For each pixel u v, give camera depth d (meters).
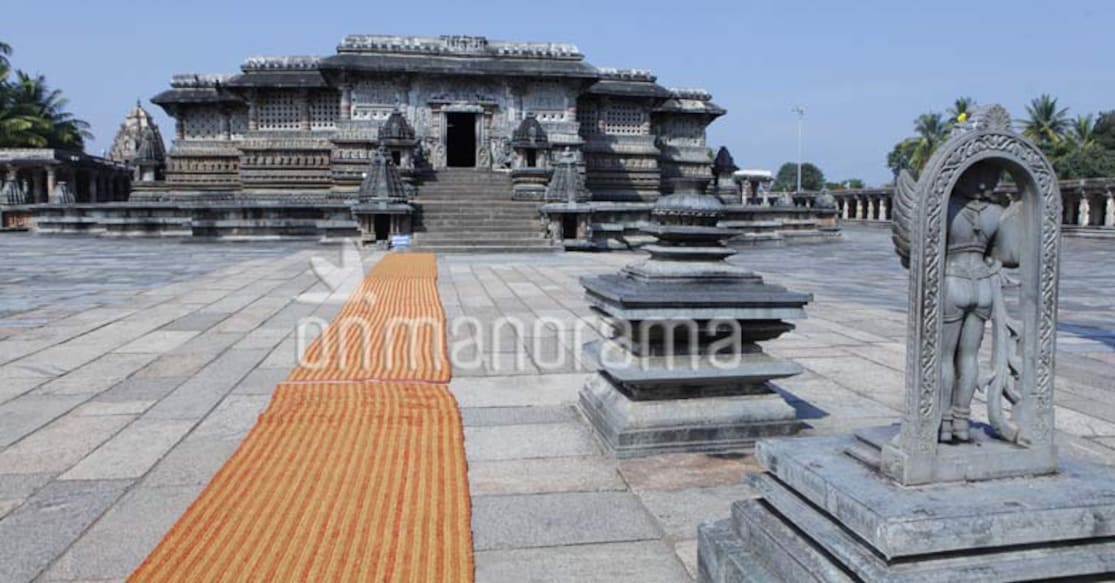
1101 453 5.14
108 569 3.42
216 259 21.02
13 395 6.42
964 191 3.01
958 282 2.96
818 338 9.49
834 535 2.74
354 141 33.75
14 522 3.90
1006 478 2.86
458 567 3.40
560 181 26.70
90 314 10.73
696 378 5.07
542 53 35.38
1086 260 24.59
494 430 5.56
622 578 3.41
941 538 2.49
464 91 34.75
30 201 50.75
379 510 4.00
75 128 68.44
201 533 3.71
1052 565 2.54
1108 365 8.02
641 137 39.28
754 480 3.33
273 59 36.69
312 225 29.31
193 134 39.12
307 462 4.71
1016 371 2.99
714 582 3.23
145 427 5.54
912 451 2.80
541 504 4.21
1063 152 56.84
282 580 3.27
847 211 62.38
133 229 31.44
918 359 2.83
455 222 26.50
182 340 8.88
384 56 34.06
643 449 4.96
